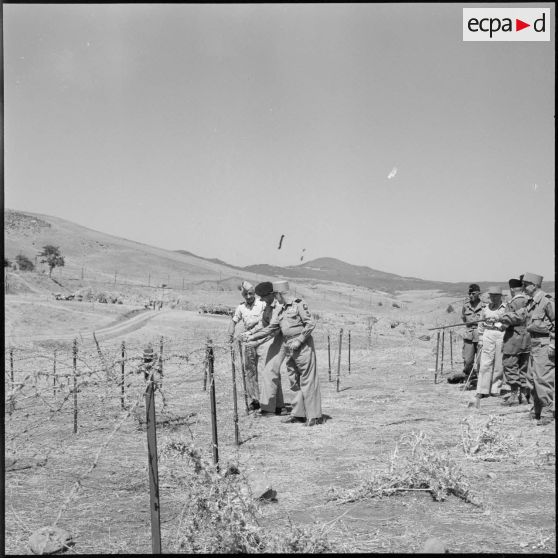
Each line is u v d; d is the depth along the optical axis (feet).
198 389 40.60
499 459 25.17
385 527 18.40
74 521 19.21
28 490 21.70
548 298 31.07
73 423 28.91
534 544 16.75
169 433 29.12
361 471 23.79
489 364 39.65
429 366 61.05
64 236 616.80
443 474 21.44
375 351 73.20
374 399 41.04
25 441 25.45
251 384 36.86
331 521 18.94
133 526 18.78
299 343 32.73
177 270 565.12
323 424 32.81
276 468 24.59
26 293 213.66
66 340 78.69
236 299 259.39
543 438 28.37
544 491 21.25
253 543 16.72
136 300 171.53
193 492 17.61
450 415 34.99
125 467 24.29
